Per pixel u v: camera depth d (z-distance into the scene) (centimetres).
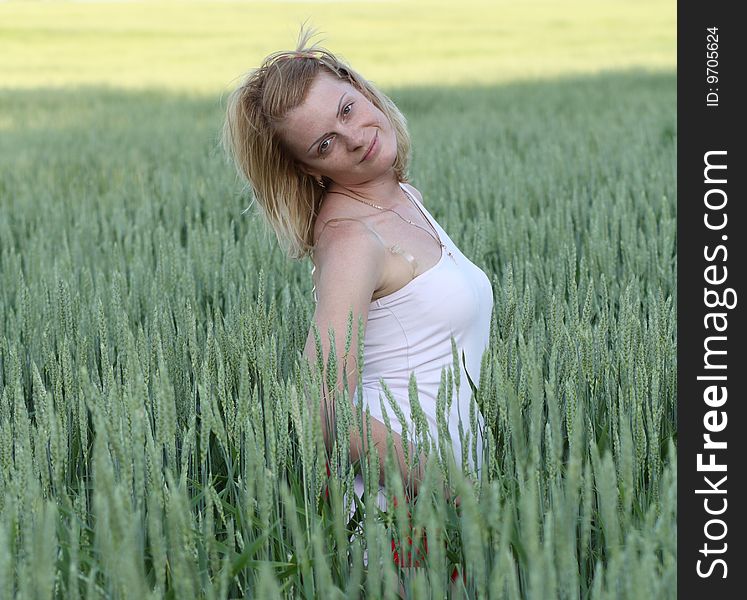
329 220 449
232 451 439
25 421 350
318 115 432
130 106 2702
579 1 8094
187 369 467
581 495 378
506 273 496
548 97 2558
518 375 465
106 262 880
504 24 6475
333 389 381
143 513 336
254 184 466
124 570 262
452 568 360
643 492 375
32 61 4744
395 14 7406
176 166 1611
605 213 873
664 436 463
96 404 314
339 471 376
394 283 443
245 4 8694
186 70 4222
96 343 576
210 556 310
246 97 452
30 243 953
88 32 6306
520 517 345
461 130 1859
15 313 727
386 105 478
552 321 471
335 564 352
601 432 427
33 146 1883
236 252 766
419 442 351
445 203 1043
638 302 516
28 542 291
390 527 331
